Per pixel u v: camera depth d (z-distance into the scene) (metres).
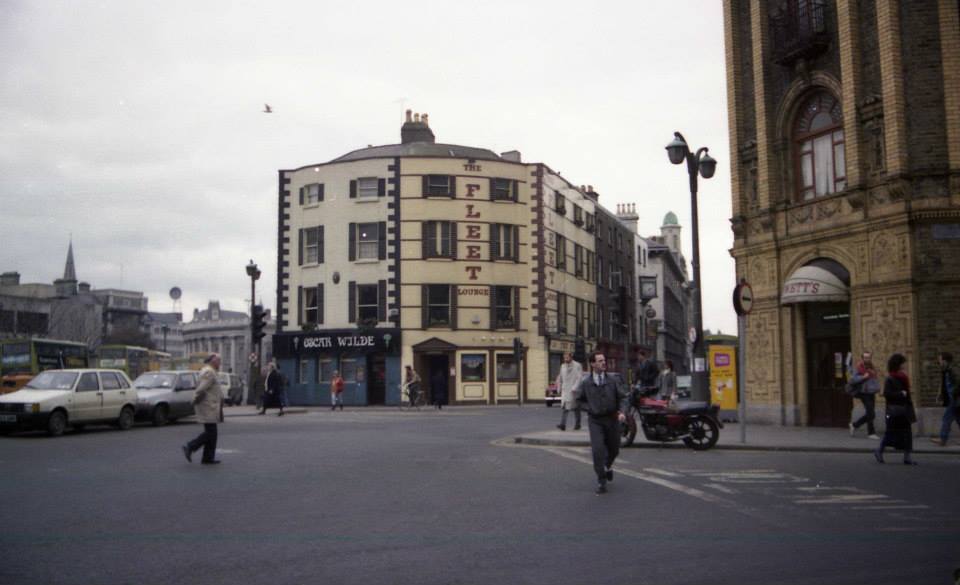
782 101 23.20
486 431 22.59
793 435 19.12
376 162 46.22
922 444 16.86
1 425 20.17
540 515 9.09
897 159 19.33
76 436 20.66
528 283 47.06
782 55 22.59
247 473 12.82
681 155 19.22
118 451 16.48
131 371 47.25
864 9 20.64
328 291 46.56
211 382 14.25
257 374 37.47
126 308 133.62
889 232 19.64
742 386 17.23
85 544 7.61
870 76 20.44
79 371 22.00
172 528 8.37
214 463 14.22
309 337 46.53
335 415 33.41
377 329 45.00
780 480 11.95
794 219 22.70
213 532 8.16
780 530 8.23
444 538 7.86
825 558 7.01
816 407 22.27
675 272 88.12
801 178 22.97
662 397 17.80
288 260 48.44
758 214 23.78
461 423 26.52
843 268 21.25
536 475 12.60
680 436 16.86
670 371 21.25
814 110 22.59
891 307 19.52
